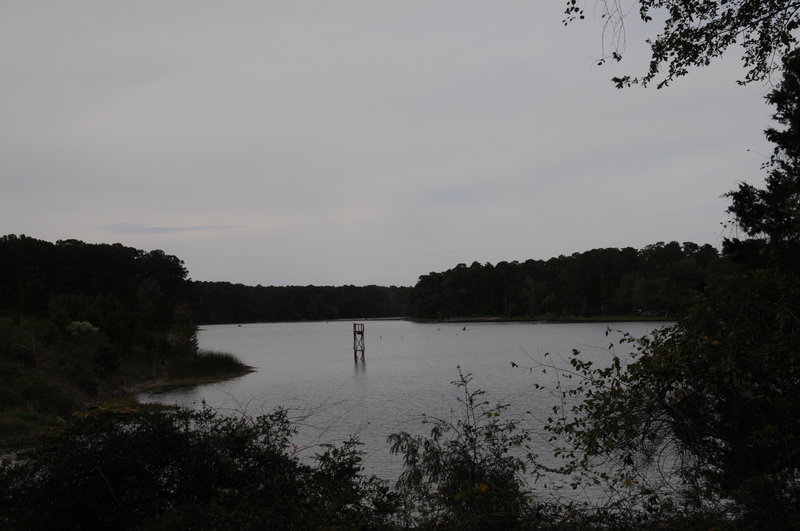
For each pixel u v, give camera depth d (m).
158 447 6.41
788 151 10.40
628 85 7.32
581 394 20.58
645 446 7.00
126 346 43.72
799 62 7.41
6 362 27.61
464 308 188.38
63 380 28.22
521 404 22.83
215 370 46.53
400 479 7.54
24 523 5.93
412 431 18.14
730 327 6.45
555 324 140.50
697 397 6.69
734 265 11.08
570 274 146.75
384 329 164.25
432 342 93.25
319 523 6.05
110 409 6.61
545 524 6.73
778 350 5.86
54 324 37.50
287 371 50.41
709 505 6.67
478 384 33.41
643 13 6.99
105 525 6.16
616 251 142.00
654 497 6.84
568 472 7.44
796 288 6.32
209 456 6.49
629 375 6.92
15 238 108.38
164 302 121.31
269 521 5.84
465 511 6.38
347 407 26.31
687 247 125.19
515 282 178.88
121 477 6.25
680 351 6.51
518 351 65.94
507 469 7.30
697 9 6.78
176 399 31.45
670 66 7.14
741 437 6.39
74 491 6.09
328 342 107.38
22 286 97.06
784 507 5.66
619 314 137.62
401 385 36.91
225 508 5.97
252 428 7.14
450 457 7.31
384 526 6.67
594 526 6.77
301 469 7.06
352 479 7.47
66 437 6.34
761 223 10.51
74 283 109.38
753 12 6.61
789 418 5.97
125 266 127.81
